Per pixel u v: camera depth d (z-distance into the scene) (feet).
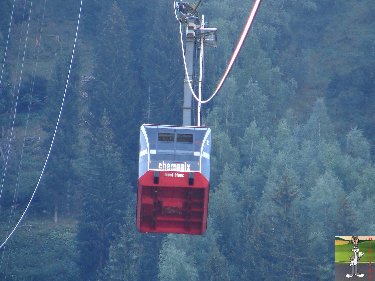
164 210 356.18
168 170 354.95
